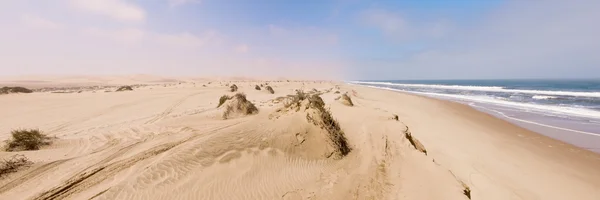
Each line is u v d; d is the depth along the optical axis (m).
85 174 5.56
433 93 42.41
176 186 5.17
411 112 17.98
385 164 6.27
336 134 7.77
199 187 5.25
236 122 11.30
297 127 7.81
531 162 8.67
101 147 7.63
